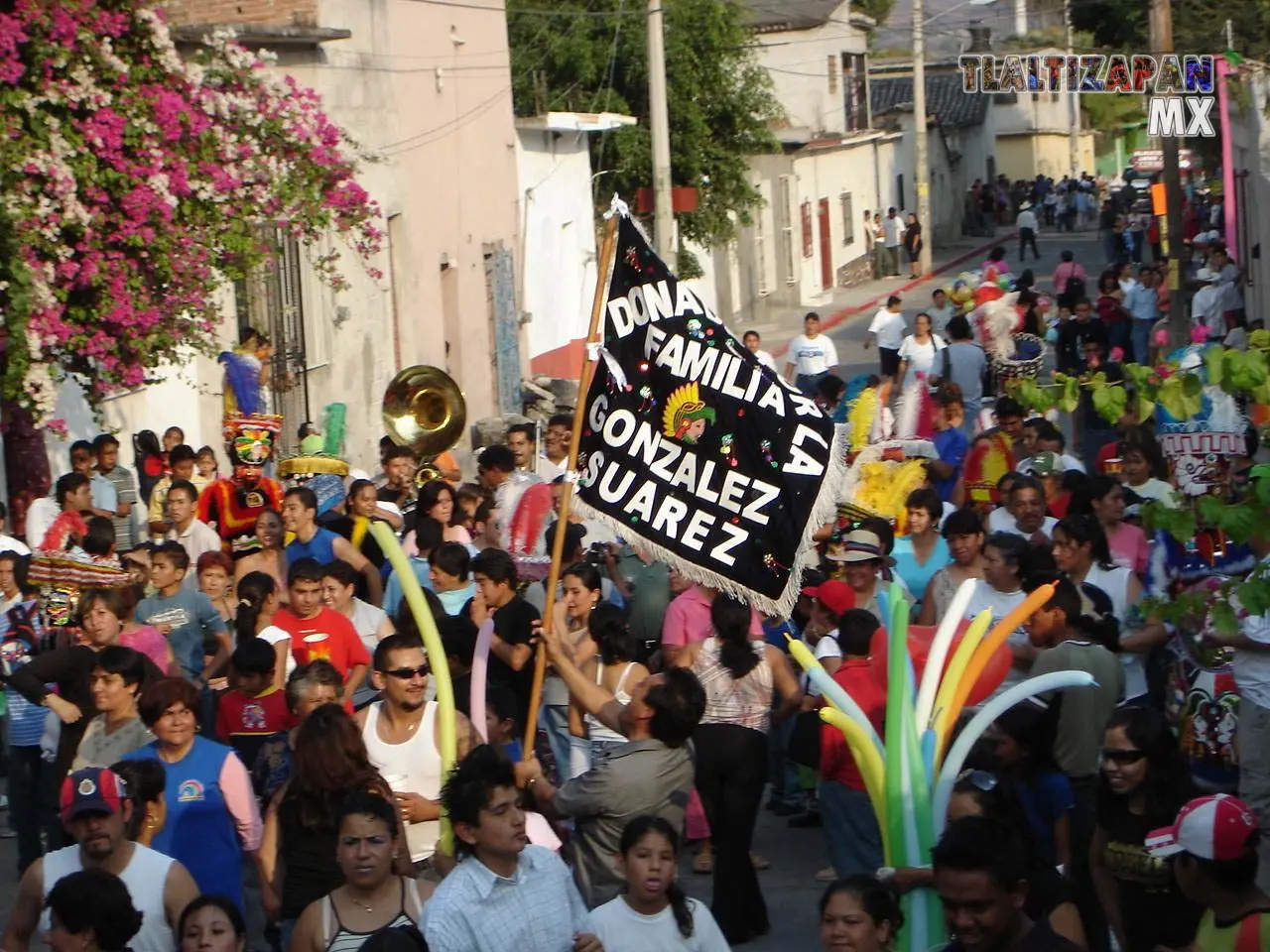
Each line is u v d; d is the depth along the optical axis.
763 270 44.81
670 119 37.44
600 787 7.29
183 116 14.19
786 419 8.15
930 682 6.95
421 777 7.50
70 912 5.75
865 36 57.81
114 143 13.56
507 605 9.48
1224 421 10.49
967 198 69.56
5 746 11.60
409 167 25.11
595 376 8.08
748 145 38.88
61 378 14.28
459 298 27.12
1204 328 22.03
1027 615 7.09
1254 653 9.02
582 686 7.65
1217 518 6.67
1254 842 5.51
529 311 30.61
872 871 8.12
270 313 20.53
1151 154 56.97
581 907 6.21
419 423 17.59
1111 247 49.47
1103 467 13.40
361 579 11.56
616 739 8.91
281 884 7.13
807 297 48.12
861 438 14.47
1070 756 7.69
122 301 13.85
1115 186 69.50
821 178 49.81
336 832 6.71
